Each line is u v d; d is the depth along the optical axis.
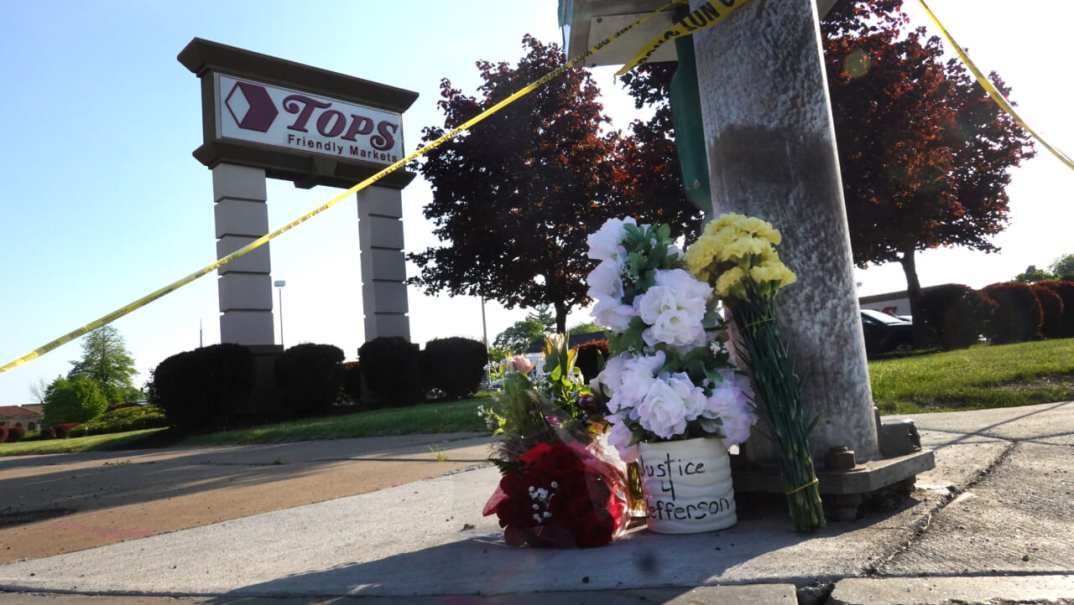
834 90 17.48
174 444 15.95
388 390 20.64
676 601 2.15
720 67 3.33
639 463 3.11
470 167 23.45
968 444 4.54
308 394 19.12
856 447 3.06
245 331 19.34
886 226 18.00
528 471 3.00
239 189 19.59
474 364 21.39
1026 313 18.59
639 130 20.17
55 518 5.58
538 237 22.83
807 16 3.24
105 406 73.12
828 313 3.09
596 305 3.07
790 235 3.12
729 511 2.96
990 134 23.06
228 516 4.82
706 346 3.02
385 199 22.80
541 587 2.40
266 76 20.25
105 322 2.36
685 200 18.88
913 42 18.77
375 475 6.30
